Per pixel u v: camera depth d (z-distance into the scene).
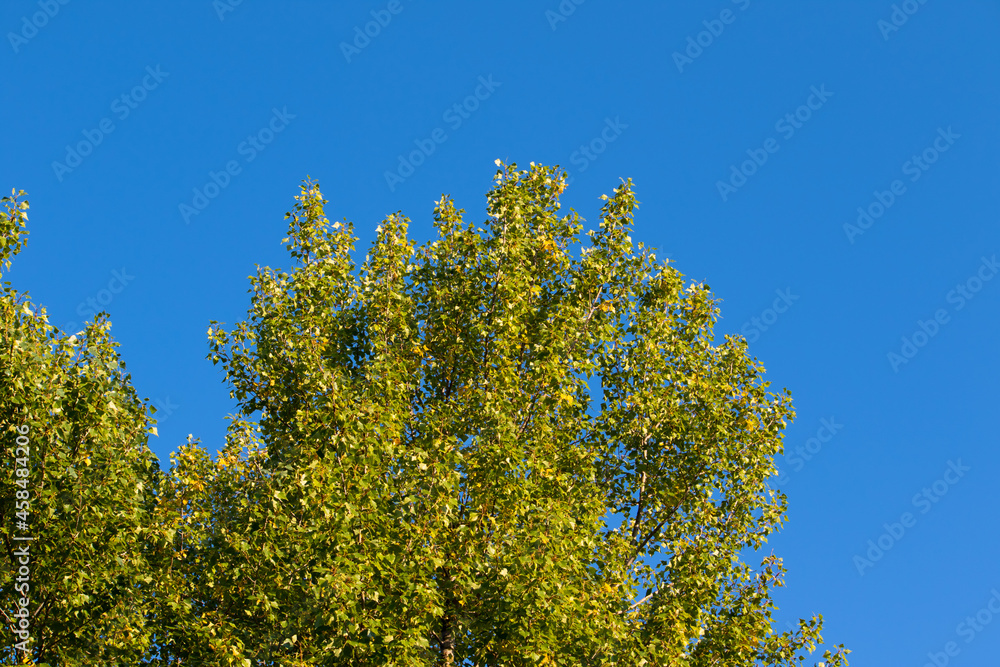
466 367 20.78
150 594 18.67
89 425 17.80
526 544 17.48
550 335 20.55
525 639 17.14
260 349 20.20
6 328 17.30
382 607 16.67
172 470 20.52
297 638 17.27
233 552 18.73
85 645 17.55
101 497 17.62
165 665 18.53
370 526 17.39
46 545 17.22
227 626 17.88
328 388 18.86
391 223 21.47
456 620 17.92
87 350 18.66
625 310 23.03
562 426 20.69
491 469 18.08
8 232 18.47
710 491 21.36
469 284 21.11
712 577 19.92
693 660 19.58
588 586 17.58
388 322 20.30
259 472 20.62
